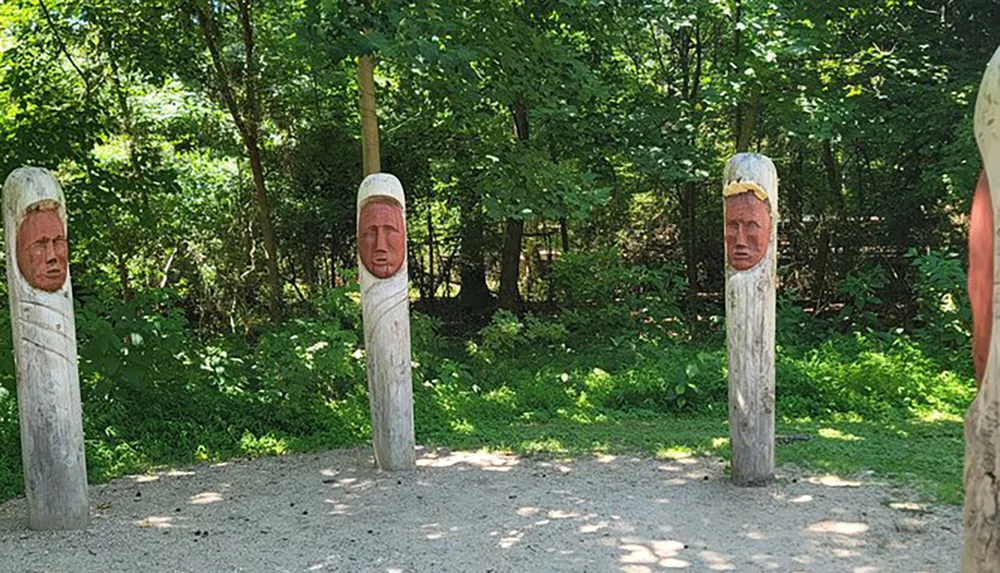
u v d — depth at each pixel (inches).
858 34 467.2
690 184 565.3
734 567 175.9
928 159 483.2
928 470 241.4
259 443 294.2
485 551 189.2
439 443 293.0
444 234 621.0
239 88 450.9
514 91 365.7
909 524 197.2
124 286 476.7
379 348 257.9
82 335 300.8
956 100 419.8
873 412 321.4
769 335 227.3
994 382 75.3
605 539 194.4
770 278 226.7
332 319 357.1
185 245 526.0
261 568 183.3
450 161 517.3
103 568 184.9
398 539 199.0
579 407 341.4
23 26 412.5
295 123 490.3
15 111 388.8
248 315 529.0
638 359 376.5
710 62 577.6
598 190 389.7
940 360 365.7
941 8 471.2
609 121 465.4
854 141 492.7
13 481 248.5
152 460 277.9
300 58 384.5
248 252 533.0
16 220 201.8
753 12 435.5
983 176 77.1
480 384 369.7
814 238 566.3
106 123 431.5
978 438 77.4
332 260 569.3
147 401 302.0
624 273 441.1
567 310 448.8
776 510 210.8
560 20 426.0
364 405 328.8
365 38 285.7
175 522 215.8
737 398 229.8
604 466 259.1
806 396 335.3
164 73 434.9
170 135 473.1
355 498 233.6
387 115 499.8
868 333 410.0
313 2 300.8
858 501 215.6
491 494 233.1
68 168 406.0
